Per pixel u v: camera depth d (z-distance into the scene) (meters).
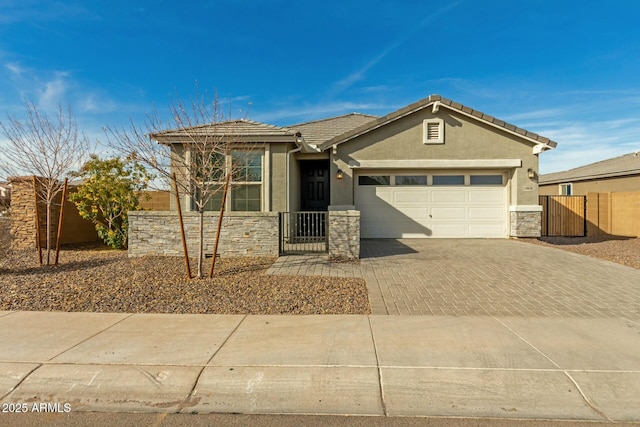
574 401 3.18
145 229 9.42
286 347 4.06
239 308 5.43
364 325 4.74
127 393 3.32
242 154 10.38
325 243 9.86
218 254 9.31
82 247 11.45
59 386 3.40
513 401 3.19
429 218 12.96
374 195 13.01
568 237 14.91
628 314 5.18
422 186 12.98
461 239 12.77
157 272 7.46
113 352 3.94
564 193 24.31
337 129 16.41
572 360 3.75
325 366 3.64
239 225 9.32
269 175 11.64
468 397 3.24
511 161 12.45
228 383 3.42
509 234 12.74
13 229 11.16
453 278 7.23
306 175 14.73
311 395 3.29
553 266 8.34
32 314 5.16
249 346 4.09
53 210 11.28
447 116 12.57
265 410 3.11
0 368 3.62
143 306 5.51
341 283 6.79
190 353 3.91
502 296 6.07
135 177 11.00
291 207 12.20
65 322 4.85
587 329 4.59
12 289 6.25
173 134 7.96
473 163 12.49
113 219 11.20
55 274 7.38
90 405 3.18
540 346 4.07
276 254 9.27
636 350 3.97
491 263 8.65
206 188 7.16
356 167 12.68
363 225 13.02
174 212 9.37
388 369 3.59
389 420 2.97
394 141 12.66
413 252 10.14
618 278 7.25
